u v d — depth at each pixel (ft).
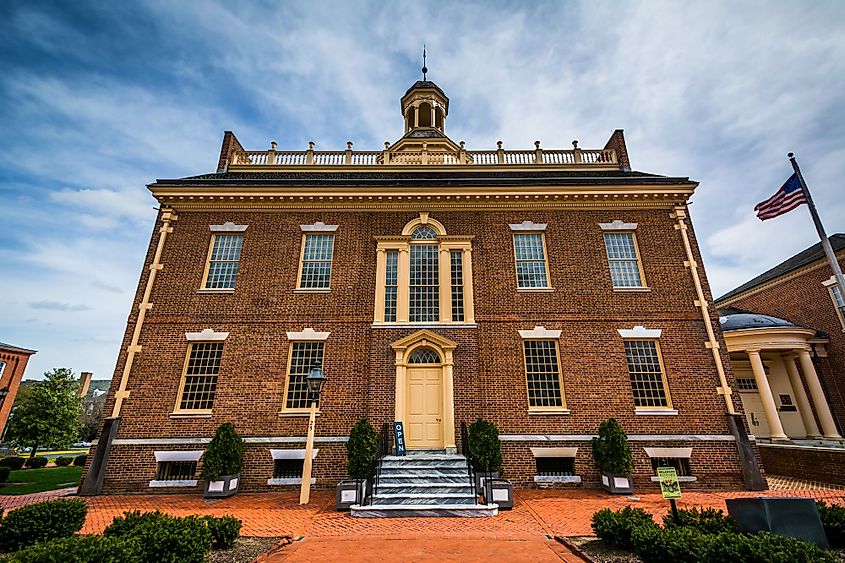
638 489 43.50
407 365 48.44
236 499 40.65
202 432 45.96
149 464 44.70
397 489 37.70
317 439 45.62
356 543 27.25
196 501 39.93
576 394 47.29
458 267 53.26
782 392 68.69
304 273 53.21
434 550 25.81
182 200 55.01
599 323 50.08
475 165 64.34
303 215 55.42
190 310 50.49
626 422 46.19
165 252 52.85
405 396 47.34
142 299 50.42
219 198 54.75
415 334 48.80
